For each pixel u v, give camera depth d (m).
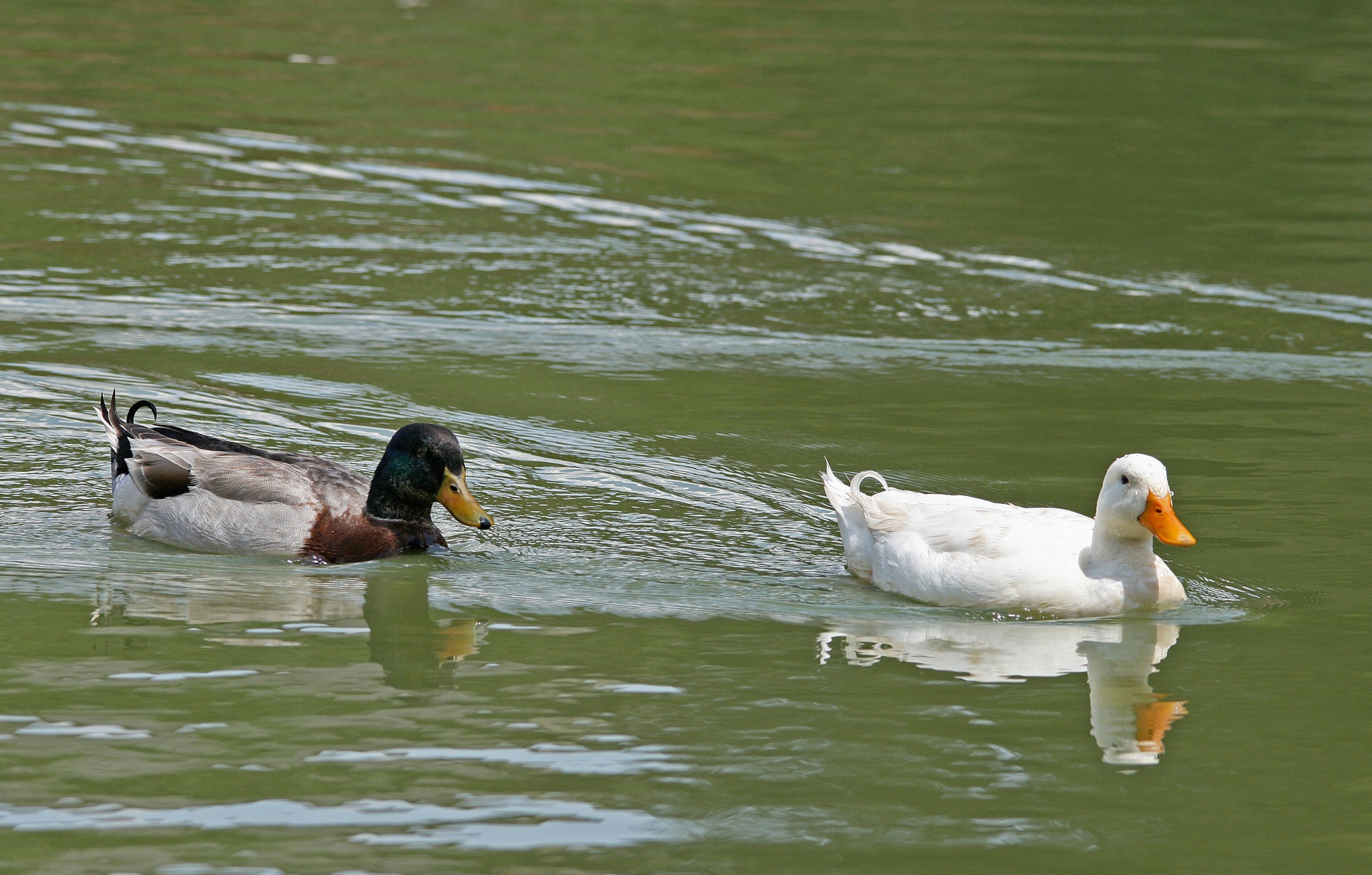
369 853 7.63
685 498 13.49
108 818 7.89
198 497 12.24
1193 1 39.72
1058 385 17.00
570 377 16.77
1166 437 15.30
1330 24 37.22
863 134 27.55
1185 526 12.85
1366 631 10.84
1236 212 23.88
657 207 23.67
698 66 32.00
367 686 9.68
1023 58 33.19
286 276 19.97
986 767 8.76
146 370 16.41
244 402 15.54
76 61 30.66
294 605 11.15
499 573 11.85
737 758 8.78
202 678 9.71
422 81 30.20
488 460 14.20
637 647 10.46
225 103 28.25
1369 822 8.20
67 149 25.17
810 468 14.31
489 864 7.55
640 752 8.82
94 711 9.16
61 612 10.81
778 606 11.30
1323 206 24.19
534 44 33.59
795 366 17.45
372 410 15.48
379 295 19.44
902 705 9.57
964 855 7.80
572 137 26.94
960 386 16.91
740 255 21.62
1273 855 7.85
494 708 9.38
